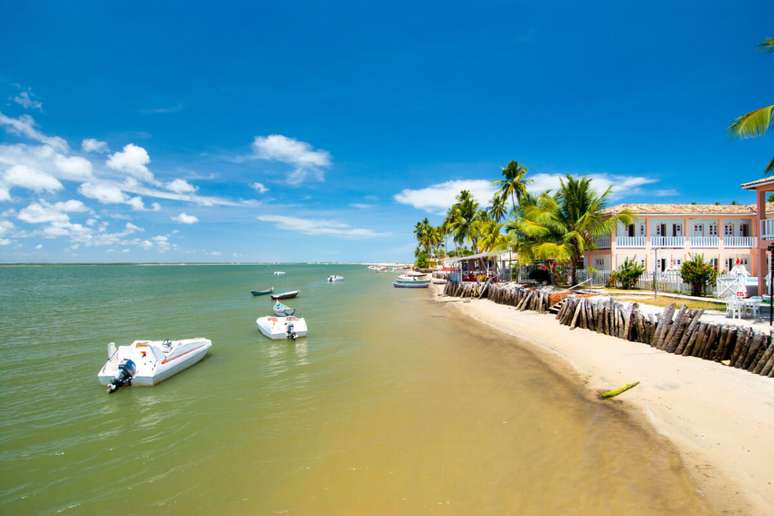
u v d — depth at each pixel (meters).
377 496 6.60
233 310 30.89
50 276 112.75
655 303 20.81
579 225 30.59
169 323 24.20
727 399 9.23
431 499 6.45
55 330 21.84
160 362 13.00
